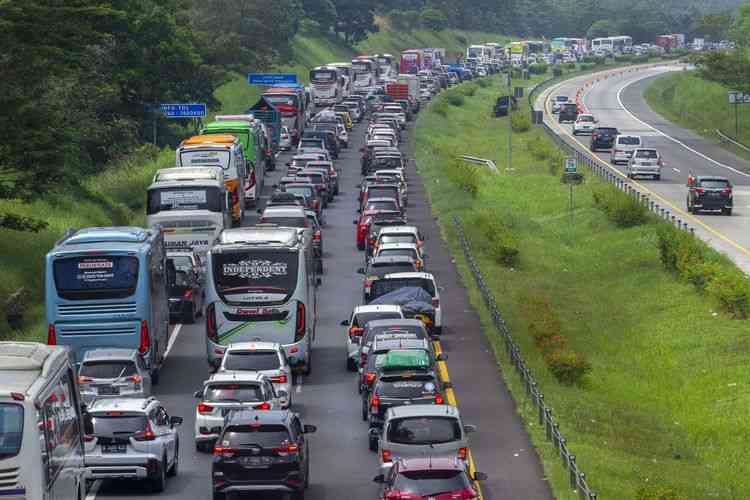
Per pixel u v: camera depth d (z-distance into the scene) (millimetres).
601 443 54812
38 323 75688
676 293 88625
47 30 78125
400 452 41594
